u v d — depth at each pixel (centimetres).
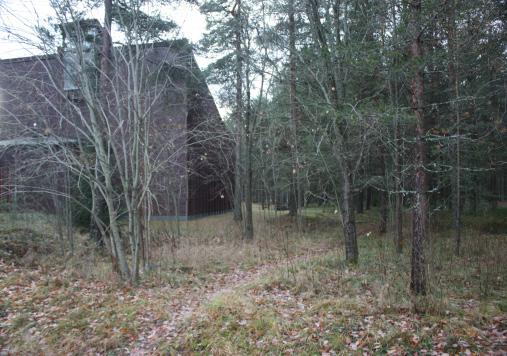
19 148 1027
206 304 677
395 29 674
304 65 1019
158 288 842
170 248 1284
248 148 1594
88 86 863
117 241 894
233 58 1669
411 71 635
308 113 1030
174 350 519
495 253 970
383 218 1566
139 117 877
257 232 1686
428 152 1240
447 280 771
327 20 938
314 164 1243
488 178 1491
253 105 1633
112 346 540
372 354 464
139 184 944
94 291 775
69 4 789
